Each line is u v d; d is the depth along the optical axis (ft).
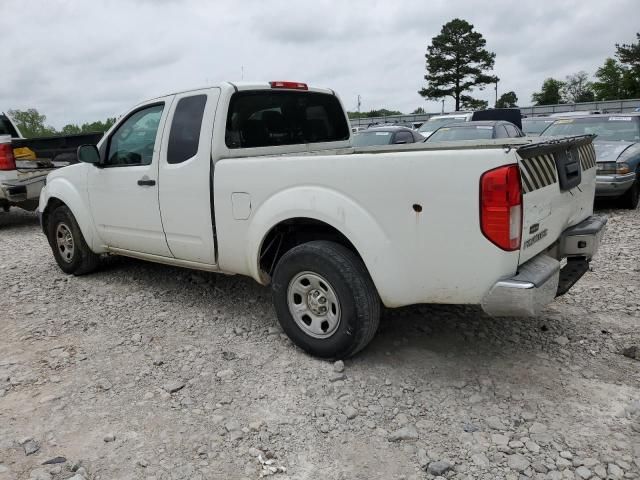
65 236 20.06
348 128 18.17
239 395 11.40
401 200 10.86
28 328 15.25
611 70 237.04
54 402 11.29
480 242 10.22
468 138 36.01
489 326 14.43
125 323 15.43
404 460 9.32
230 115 14.37
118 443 9.89
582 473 8.80
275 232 13.65
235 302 16.76
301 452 9.58
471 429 10.05
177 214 15.25
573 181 12.68
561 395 11.08
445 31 241.76
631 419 10.21
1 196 30.12
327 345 12.33
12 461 9.43
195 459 9.44
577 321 14.69
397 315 15.19
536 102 310.24
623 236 24.32
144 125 16.25
